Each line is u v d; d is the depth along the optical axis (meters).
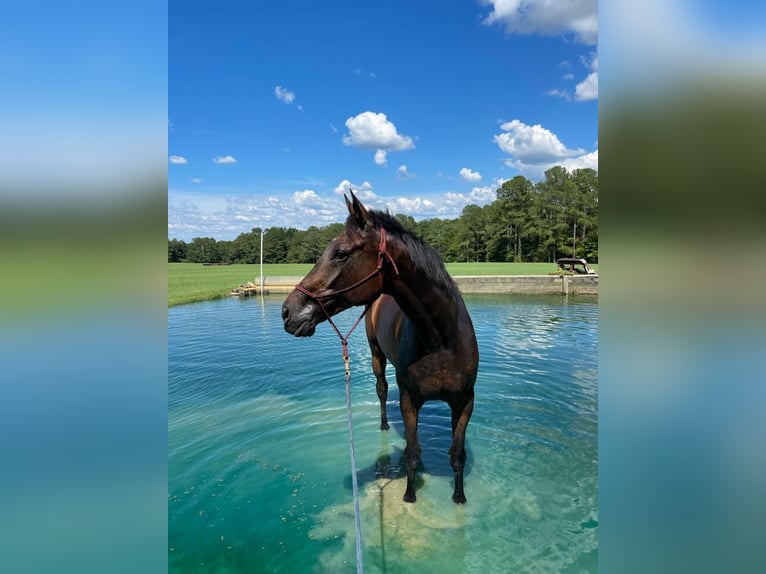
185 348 8.70
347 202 2.63
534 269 29.83
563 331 9.46
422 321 2.80
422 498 3.46
